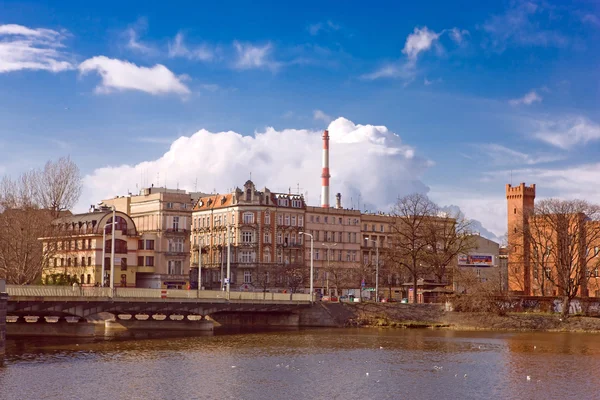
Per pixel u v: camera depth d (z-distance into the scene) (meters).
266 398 61.91
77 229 173.25
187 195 192.38
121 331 120.62
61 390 62.91
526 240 157.75
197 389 65.00
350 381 70.19
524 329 134.25
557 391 67.00
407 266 155.62
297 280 198.75
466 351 95.44
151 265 181.88
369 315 141.75
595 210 145.50
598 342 109.25
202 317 123.56
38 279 143.50
